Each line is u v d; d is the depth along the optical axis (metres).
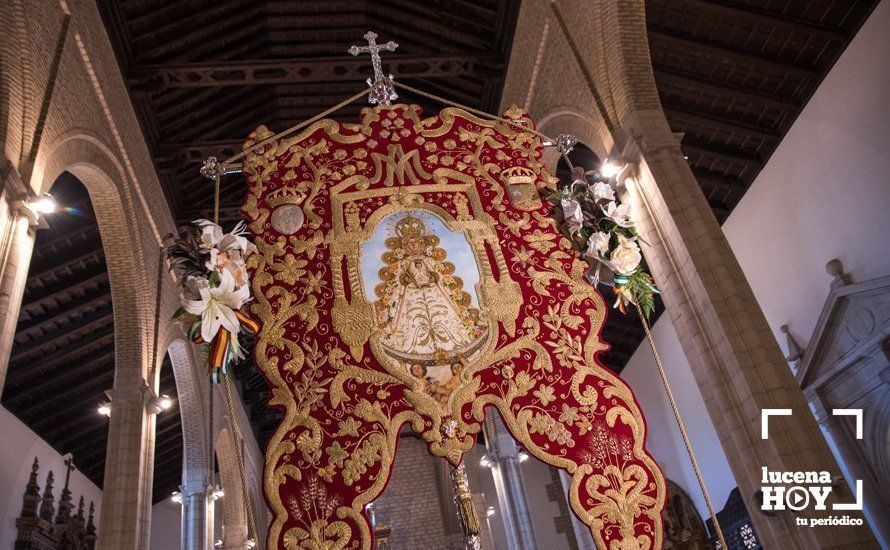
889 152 9.98
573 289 3.88
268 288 3.69
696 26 10.98
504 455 18.17
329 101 14.70
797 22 10.47
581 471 3.35
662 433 17.42
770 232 12.62
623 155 8.54
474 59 12.52
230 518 19.97
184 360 15.27
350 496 3.15
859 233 10.66
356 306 3.65
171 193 13.87
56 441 16.44
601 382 3.60
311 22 13.03
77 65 9.08
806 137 11.55
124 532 9.77
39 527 14.20
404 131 4.38
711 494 15.37
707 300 7.09
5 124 7.07
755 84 11.65
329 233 3.90
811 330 11.79
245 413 22.94
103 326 14.95
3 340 6.38
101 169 9.95
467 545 3.53
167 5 11.12
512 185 4.23
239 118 14.30
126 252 11.20
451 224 4.00
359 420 3.34
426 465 24.88
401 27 13.14
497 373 3.55
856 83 10.48
